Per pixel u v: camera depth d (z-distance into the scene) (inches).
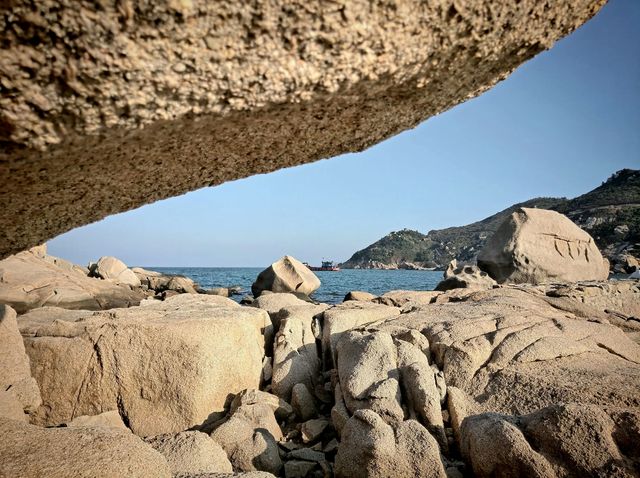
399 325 229.5
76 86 44.4
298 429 182.2
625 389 158.4
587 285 373.4
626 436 108.0
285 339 229.8
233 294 991.0
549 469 108.5
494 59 64.4
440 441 152.8
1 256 84.8
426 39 54.3
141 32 43.1
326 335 241.6
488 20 55.6
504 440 116.5
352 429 141.4
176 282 825.5
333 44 49.7
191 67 46.8
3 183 57.4
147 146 59.6
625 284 384.5
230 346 198.1
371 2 47.9
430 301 324.5
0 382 151.4
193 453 132.2
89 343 185.3
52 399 179.9
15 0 38.3
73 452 80.4
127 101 47.3
